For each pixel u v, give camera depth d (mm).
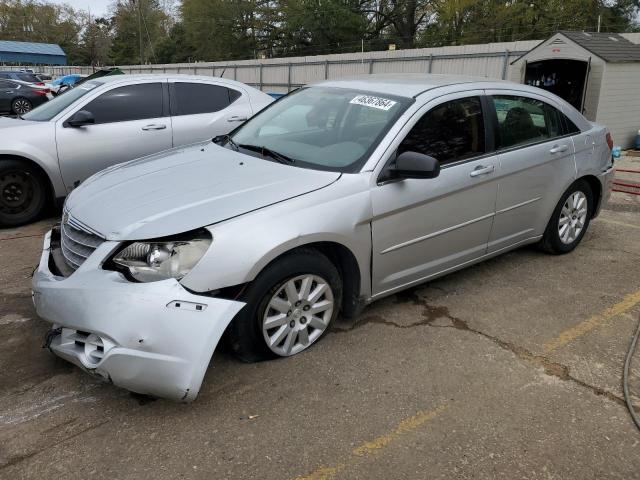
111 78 6434
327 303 3359
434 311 3961
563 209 4902
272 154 3770
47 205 6094
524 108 4441
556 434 2717
